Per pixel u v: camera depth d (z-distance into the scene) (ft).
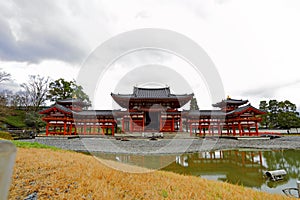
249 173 25.89
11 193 10.87
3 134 51.47
